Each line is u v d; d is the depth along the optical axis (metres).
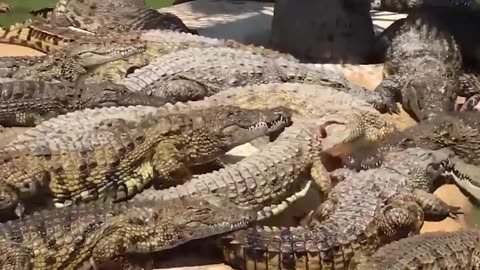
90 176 5.66
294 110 6.51
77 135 5.76
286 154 5.86
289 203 5.86
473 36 8.34
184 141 5.89
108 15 8.69
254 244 5.25
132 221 5.22
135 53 7.38
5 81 6.95
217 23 9.45
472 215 5.97
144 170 5.80
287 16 8.16
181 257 5.45
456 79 7.42
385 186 5.76
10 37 8.33
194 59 7.08
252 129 6.01
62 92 6.78
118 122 5.91
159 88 6.92
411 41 7.80
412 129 6.42
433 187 6.16
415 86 7.13
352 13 8.05
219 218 5.30
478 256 5.30
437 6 8.62
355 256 5.24
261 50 7.54
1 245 5.00
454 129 6.32
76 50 7.34
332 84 7.14
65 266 5.11
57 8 8.95
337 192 5.77
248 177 5.68
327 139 6.20
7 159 5.52
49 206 5.61
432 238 5.34
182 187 5.62
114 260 5.20
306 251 5.22
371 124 6.42
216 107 6.20
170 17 8.82
